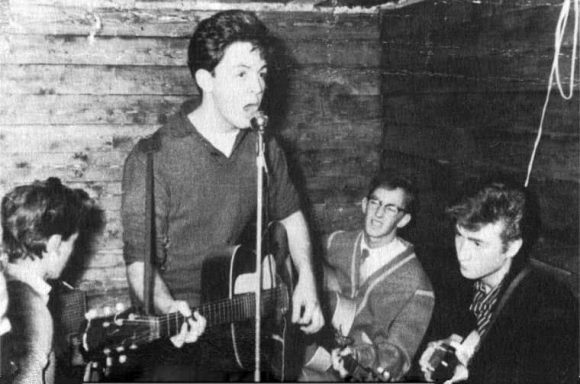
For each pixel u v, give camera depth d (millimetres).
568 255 1742
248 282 2240
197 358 2156
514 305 1901
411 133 2531
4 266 2203
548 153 1812
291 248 2432
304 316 2350
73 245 2365
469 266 2047
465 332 2066
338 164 2707
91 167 2430
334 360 2293
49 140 2396
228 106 2316
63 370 2152
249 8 2543
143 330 1901
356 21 2672
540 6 1835
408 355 2217
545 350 1806
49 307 2207
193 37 2328
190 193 2299
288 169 2646
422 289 2291
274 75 2596
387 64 2680
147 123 2457
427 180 2410
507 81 1984
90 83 2404
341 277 2480
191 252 2320
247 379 2227
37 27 2342
